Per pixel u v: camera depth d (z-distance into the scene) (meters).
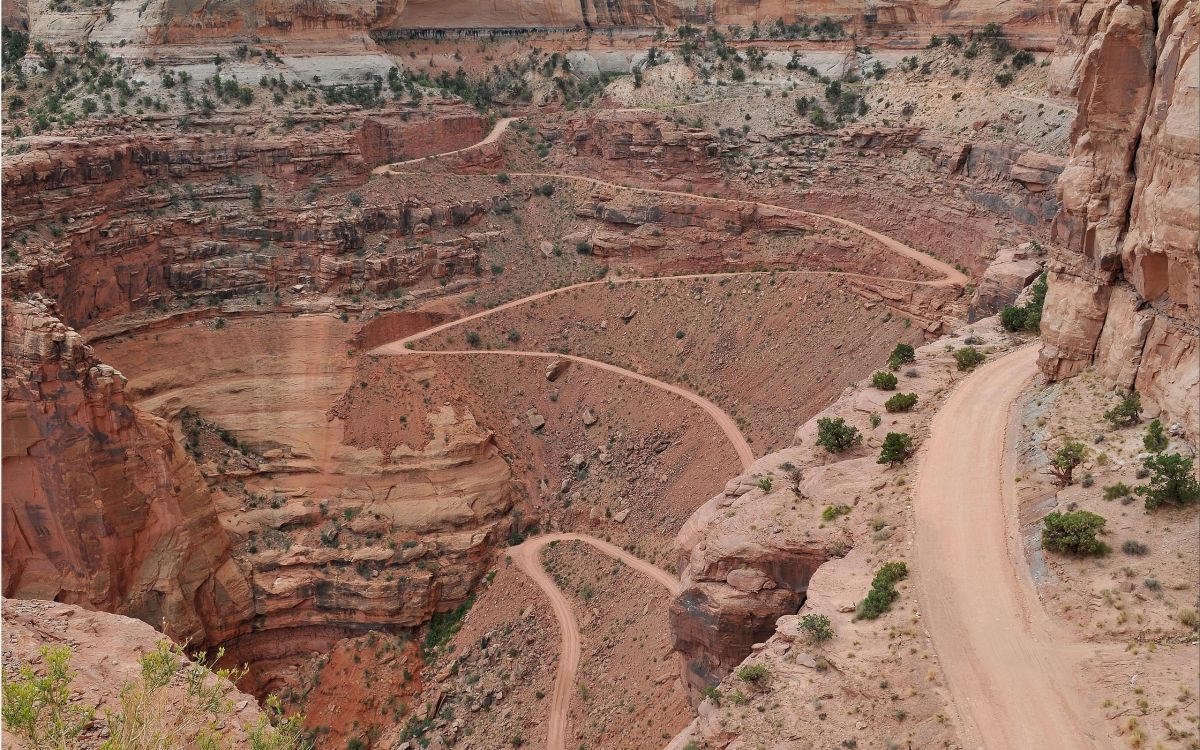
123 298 106.38
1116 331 51.53
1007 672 36.75
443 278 126.19
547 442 109.62
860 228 116.62
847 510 50.22
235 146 119.50
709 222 124.38
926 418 58.78
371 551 95.44
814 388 97.31
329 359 111.38
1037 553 42.97
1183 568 38.69
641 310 119.00
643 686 69.12
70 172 102.00
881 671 38.19
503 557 97.38
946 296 98.69
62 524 80.00
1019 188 102.00
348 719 86.38
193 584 87.25
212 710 26.12
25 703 22.77
